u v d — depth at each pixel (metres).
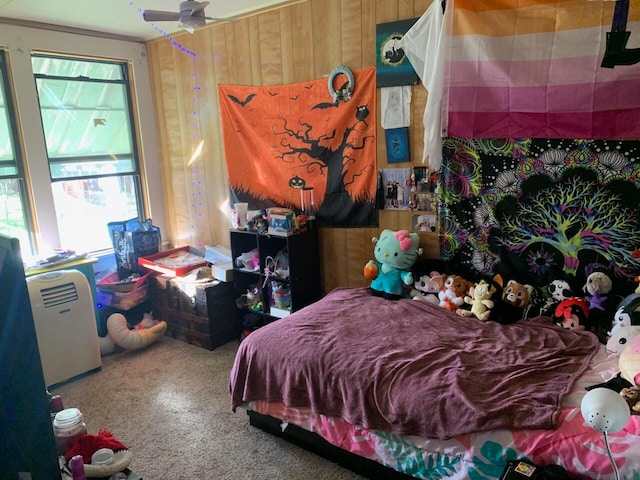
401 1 2.83
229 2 3.23
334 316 2.70
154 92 4.29
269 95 3.48
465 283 2.79
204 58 3.84
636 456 1.56
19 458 1.12
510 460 1.73
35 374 1.13
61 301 3.09
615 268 2.42
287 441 2.48
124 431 2.60
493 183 2.69
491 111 2.57
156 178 4.43
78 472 1.49
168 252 4.24
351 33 3.05
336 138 3.24
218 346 3.68
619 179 2.34
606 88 2.27
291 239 3.23
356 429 2.13
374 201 3.18
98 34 3.89
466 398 1.87
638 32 2.15
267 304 3.52
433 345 2.31
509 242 2.70
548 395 1.86
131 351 3.64
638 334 2.05
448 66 2.59
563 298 2.53
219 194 4.07
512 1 2.41
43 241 3.70
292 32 3.30
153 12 2.42
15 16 3.38
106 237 4.25
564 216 2.52
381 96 3.01
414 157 2.98
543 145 2.51
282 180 3.57
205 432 2.57
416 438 1.96
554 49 2.35
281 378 2.34
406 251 2.96
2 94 3.46
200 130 4.04
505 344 2.30
